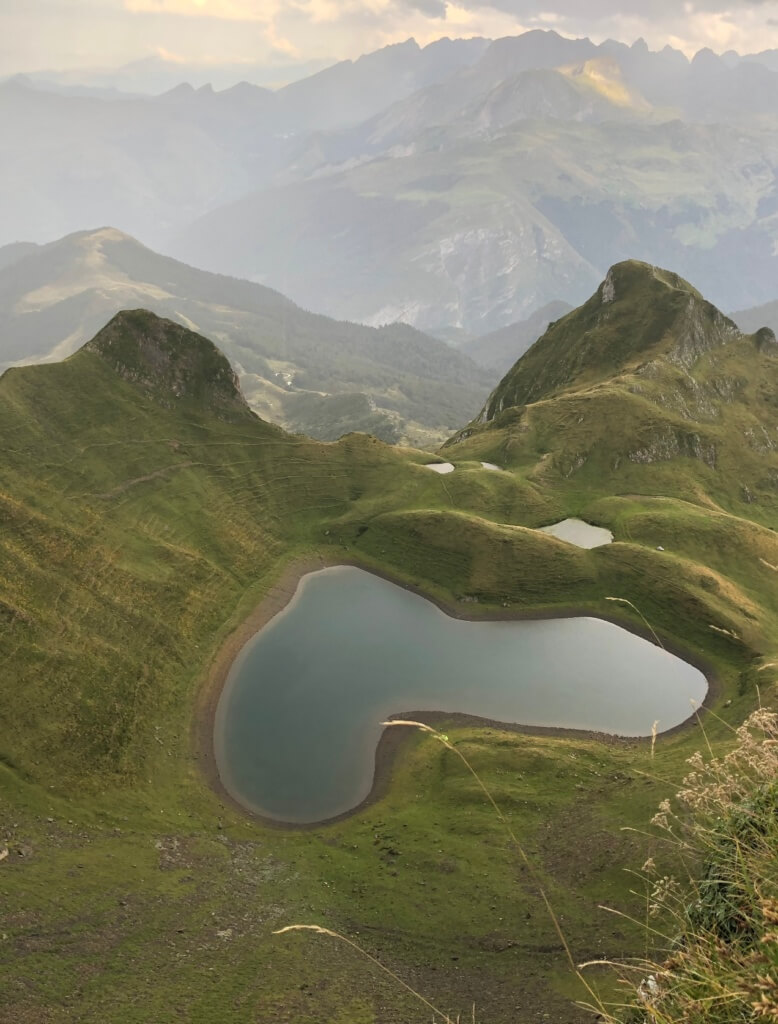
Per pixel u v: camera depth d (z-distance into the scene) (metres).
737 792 11.70
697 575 129.38
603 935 49.28
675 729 98.00
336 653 119.19
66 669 93.62
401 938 54.75
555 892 57.53
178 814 80.44
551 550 140.50
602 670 114.12
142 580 119.88
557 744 90.38
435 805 81.00
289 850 74.81
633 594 130.62
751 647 113.69
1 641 91.25
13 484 121.56
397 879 65.25
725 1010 7.93
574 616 130.12
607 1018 9.86
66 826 71.75
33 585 103.69
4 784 74.75
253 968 47.47
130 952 48.75
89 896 56.97
